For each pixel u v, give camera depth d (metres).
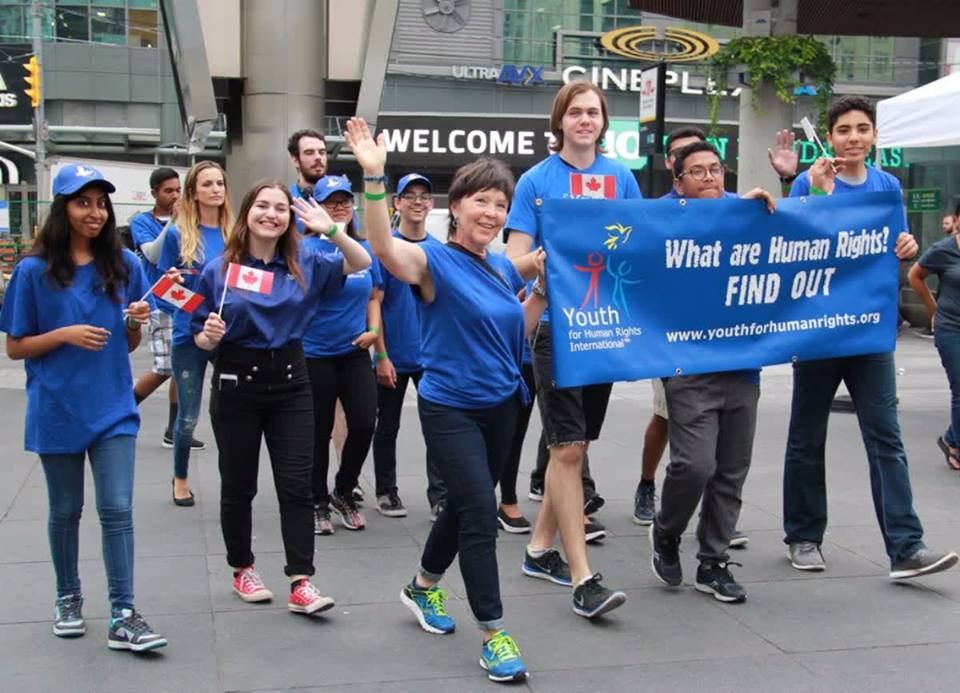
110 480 4.26
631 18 34.62
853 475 7.48
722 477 4.91
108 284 4.25
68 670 4.07
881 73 35.06
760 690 3.93
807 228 4.89
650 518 6.26
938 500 6.79
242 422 4.64
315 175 6.32
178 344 6.40
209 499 6.73
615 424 9.69
